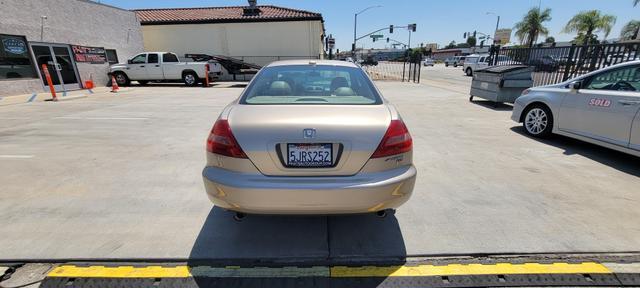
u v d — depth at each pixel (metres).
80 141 5.46
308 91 2.86
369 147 2.14
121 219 2.90
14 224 2.80
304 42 20.61
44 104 9.68
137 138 5.68
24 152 4.83
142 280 2.19
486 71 9.66
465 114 8.20
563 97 5.11
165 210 3.07
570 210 3.07
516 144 5.34
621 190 3.50
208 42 20.94
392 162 2.22
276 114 2.26
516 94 9.02
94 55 14.73
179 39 20.95
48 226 2.78
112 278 2.20
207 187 2.29
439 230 2.75
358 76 3.13
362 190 2.11
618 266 2.32
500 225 2.82
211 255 2.43
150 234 2.67
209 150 2.28
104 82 15.55
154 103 10.01
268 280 2.21
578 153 4.82
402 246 2.55
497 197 3.34
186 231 2.72
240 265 2.34
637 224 2.82
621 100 4.15
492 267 2.32
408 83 18.62
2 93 10.64
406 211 3.06
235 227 2.79
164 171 4.08
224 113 2.42
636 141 3.99
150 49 21.14
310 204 2.12
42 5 11.97
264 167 2.12
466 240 2.61
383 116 2.32
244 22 20.41
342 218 2.94
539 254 2.45
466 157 4.64
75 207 3.11
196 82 16.31
